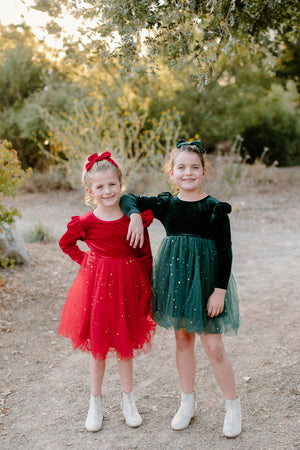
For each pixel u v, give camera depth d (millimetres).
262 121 17547
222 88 15125
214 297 2189
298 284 4738
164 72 13328
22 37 13844
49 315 3986
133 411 2416
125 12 2420
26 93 14531
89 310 2328
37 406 2588
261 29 3195
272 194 11000
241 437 2242
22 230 7004
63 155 12562
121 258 2330
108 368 3090
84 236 2377
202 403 2605
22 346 3377
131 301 2320
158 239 6863
